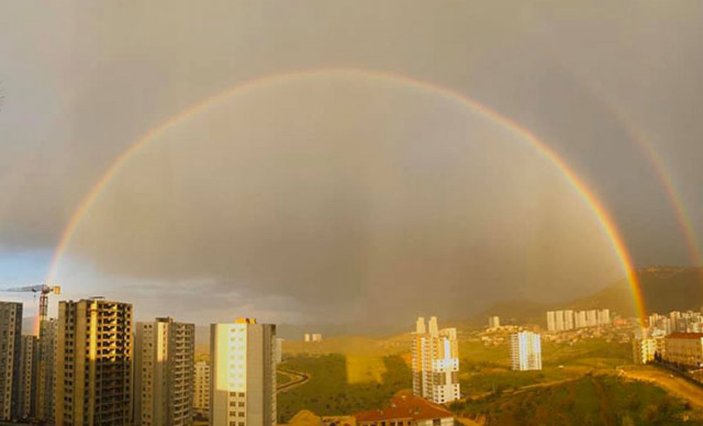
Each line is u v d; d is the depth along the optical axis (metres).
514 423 147.50
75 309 119.31
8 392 147.88
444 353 186.88
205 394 139.62
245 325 98.88
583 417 139.75
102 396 119.62
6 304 148.12
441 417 137.00
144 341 128.75
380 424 134.12
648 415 129.62
